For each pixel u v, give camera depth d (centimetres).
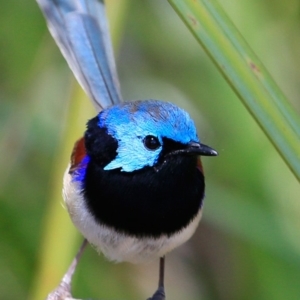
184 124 178
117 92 180
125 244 179
